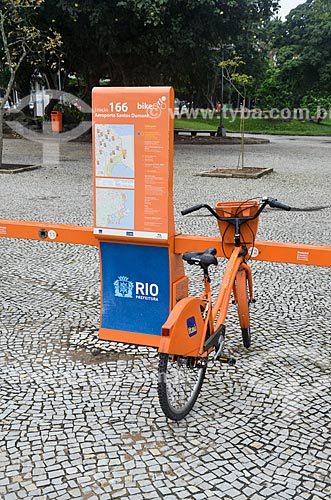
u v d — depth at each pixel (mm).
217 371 3951
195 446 3094
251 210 4098
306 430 3252
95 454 3016
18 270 6242
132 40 22453
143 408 3473
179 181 13445
